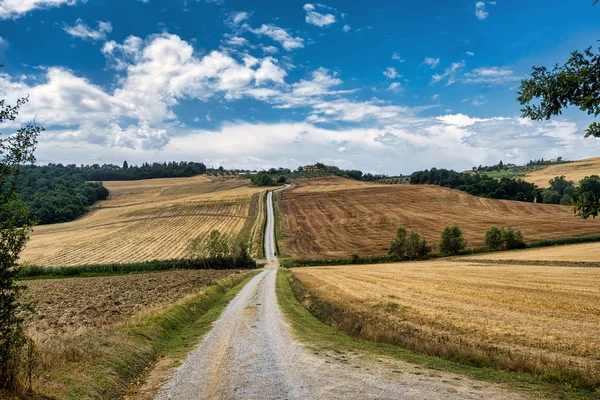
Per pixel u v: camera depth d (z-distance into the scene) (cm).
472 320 2016
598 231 7725
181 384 1044
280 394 909
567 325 1819
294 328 1859
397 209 11812
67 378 959
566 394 879
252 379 1040
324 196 14425
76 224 11794
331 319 2202
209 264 7881
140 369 1228
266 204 13775
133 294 3638
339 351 1333
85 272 6875
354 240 9312
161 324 1814
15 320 827
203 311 2602
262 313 2366
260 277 5434
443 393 878
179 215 12531
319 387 944
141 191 17462
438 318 2106
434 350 1380
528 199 12281
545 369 1145
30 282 5428
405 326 1998
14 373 814
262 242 9831
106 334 1498
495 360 1259
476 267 5166
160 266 7419
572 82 643
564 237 7412
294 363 1182
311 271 5825
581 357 1387
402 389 911
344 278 4409
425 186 14825
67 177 17512
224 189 17725
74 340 1378
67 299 3491
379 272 5081
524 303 2417
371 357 1239
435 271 4838
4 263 805
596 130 637
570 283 3209
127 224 11531
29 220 855
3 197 820
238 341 1576
